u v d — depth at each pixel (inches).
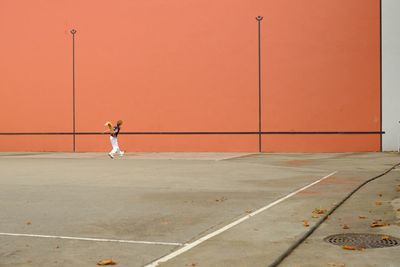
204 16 1130.7
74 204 414.9
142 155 1048.8
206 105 1131.3
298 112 1081.4
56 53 1231.5
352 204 397.1
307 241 278.7
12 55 1263.5
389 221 329.1
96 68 1202.6
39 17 1243.2
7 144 1269.7
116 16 1188.5
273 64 1091.9
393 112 1039.0
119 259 246.1
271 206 391.9
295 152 1080.2
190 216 355.9
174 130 1152.8
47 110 1238.9
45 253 259.1
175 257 247.8
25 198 451.2
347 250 257.4
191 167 743.1
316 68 1072.2
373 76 1047.6
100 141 1201.4
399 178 570.6
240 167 736.3
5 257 251.9
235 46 1113.4
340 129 1063.6
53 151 1235.2
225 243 273.7
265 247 263.4
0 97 1270.9
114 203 417.7
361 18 1050.7
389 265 231.5
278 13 1088.2
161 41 1159.0
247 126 1108.5
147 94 1169.4
